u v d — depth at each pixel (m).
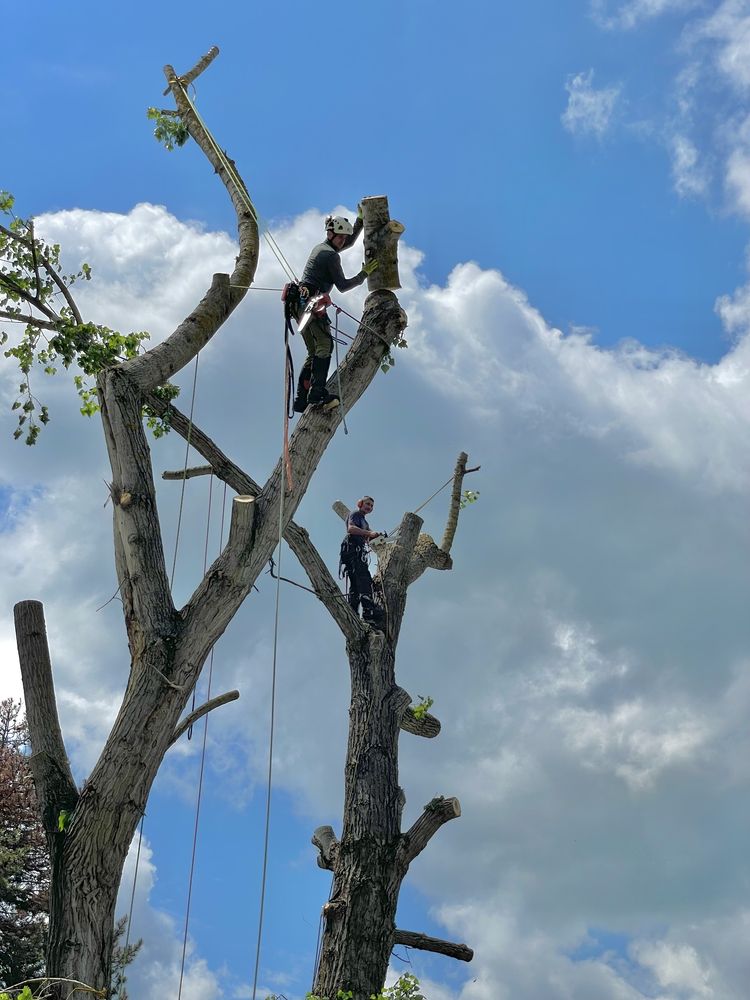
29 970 18.12
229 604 7.52
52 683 7.36
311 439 8.23
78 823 6.77
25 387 11.20
